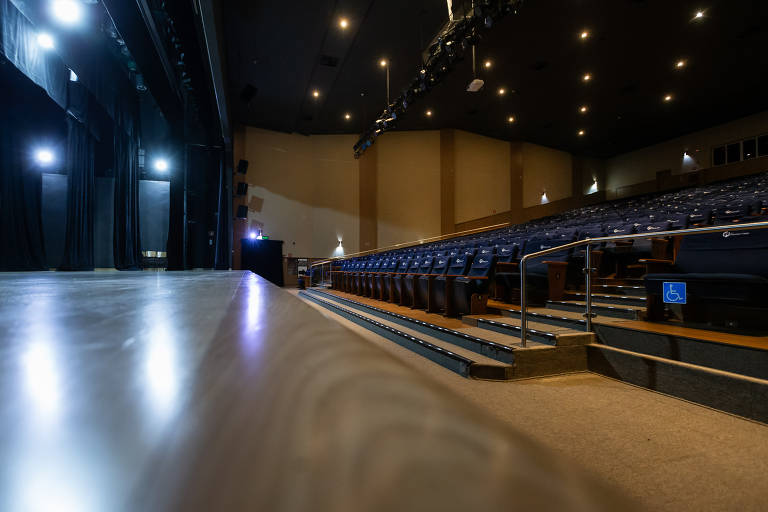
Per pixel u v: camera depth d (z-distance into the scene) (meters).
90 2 3.98
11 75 5.20
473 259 3.31
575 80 8.09
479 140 10.95
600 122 10.20
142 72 5.25
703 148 10.66
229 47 6.89
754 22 6.34
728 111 9.59
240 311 0.44
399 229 10.38
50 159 6.31
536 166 11.67
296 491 0.08
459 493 0.08
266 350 0.25
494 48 6.97
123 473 0.09
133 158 7.17
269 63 7.39
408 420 0.13
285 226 10.02
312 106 9.02
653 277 2.12
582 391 1.85
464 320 2.94
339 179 10.42
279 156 10.13
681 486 1.10
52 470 0.09
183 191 7.60
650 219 4.25
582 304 2.74
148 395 0.17
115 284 1.07
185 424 0.13
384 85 8.17
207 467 0.09
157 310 0.47
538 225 9.26
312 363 0.21
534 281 3.19
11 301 0.58
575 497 0.08
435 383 0.18
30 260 5.80
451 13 5.17
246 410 0.15
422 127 10.44
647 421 1.51
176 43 5.16
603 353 2.09
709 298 1.86
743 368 1.60
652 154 11.80
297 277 9.95
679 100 8.99
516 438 0.12
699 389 1.67
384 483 0.09
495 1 4.29
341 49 6.96
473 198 10.70
